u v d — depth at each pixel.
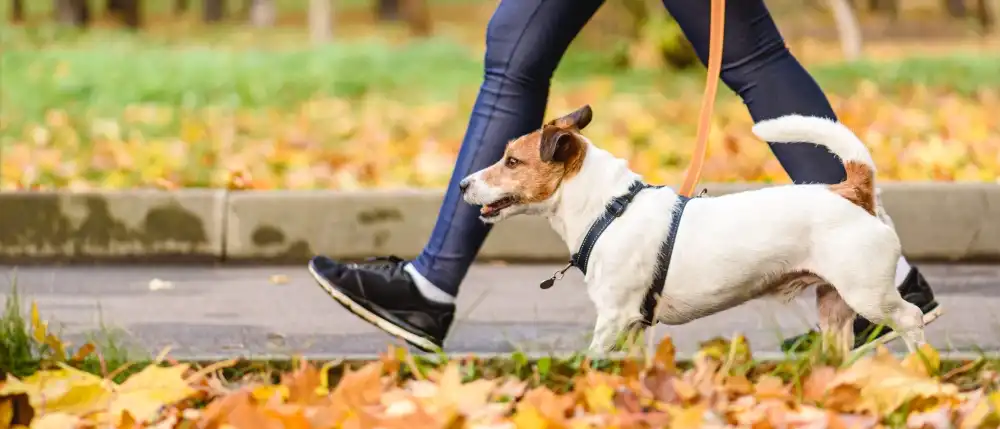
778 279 4.94
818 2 37.06
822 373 4.61
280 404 4.43
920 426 4.28
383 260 5.82
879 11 38.56
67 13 30.31
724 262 4.88
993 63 18.95
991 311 6.76
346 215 8.44
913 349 4.93
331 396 4.57
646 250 4.93
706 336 6.16
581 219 5.05
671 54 18.33
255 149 11.22
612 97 15.14
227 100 14.54
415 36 30.92
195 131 11.91
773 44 5.43
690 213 4.97
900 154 10.67
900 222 8.41
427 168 10.22
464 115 13.70
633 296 4.98
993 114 13.41
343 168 10.27
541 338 6.21
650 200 5.00
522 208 5.14
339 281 5.54
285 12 42.16
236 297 7.29
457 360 5.02
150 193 8.42
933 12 38.69
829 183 5.38
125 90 15.10
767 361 4.91
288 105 14.34
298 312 6.86
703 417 4.34
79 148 11.26
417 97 15.28
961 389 4.83
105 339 6.08
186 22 38.06
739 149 11.18
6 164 10.27
